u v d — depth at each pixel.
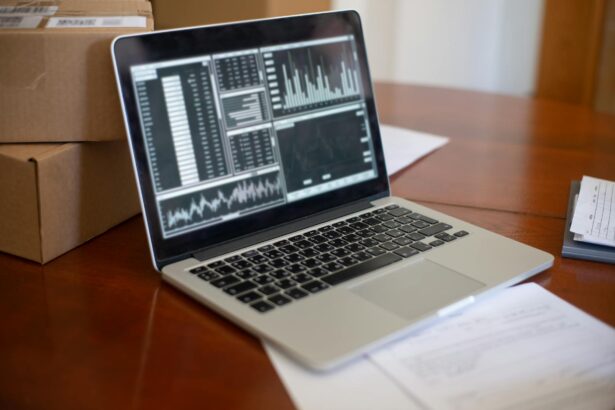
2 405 0.54
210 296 0.66
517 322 0.66
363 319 0.63
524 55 2.17
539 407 0.55
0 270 0.73
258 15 1.24
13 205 0.74
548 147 1.15
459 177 1.02
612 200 0.88
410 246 0.77
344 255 0.75
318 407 0.54
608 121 1.29
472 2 2.13
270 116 0.81
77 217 0.78
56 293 0.69
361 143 0.89
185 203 0.74
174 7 1.24
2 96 0.75
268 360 0.60
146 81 0.72
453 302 0.66
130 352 0.60
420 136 1.17
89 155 0.78
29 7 0.82
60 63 0.75
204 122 0.76
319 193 0.85
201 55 0.76
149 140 0.72
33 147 0.75
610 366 0.60
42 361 0.59
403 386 0.56
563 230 0.86
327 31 0.87
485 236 0.81
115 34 0.75
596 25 1.94
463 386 0.56
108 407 0.54
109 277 0.73
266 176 0.80
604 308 0.69
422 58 2.23
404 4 2.15
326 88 0.87
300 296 0.66
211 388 0.56
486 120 1.27
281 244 0.77
